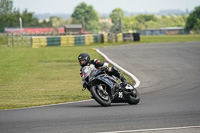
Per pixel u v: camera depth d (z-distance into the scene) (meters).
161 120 25.61
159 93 44.81
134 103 34.66
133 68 76.69
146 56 104.00
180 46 143.50
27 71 78.31
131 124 24.41
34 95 47.34
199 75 64.62
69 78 67.00
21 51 139.00
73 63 92.00
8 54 125.75
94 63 33.19
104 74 33.03
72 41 177.38
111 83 32.81
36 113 30.42
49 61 97.56
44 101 41.53
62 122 25.72
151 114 28.22
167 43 172.38
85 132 22.33
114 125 24.19
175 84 54.22
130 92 34.28
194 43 165.62
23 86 57.78
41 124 25.16
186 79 59.88
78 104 36.75
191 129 22.50
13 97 45.91
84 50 129.12
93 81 32.69
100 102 32.50
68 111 31.00
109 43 189.12
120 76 34.06
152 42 189.00
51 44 175.38
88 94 46.81
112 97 33.25
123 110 30.52
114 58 99.06
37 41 171.75
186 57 99.94
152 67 78.19
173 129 22.58
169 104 33.94
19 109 33.91
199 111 29.22
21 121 26.59
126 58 98.81
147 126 23.67
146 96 42.22
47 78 67.44
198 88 48.62
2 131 23.17
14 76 70.81
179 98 38.84
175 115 27.56
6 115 29.77
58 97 44.62
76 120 26.34
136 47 143.25
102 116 27.75
